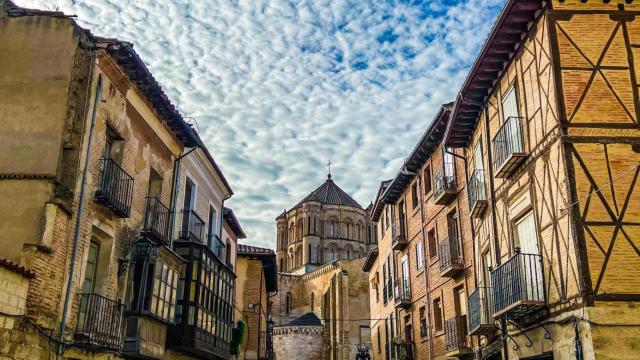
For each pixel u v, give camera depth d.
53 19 15.64
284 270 89.81
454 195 23.59
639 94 13.83
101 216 15.95
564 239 13.23
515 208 16.19
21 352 12.26
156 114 19.56
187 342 20.08
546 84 14.35
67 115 14.95
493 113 18.17
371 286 45.41
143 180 18.75
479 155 19.86
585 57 14.09
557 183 13.62
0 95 15.02
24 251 13.05
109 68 16.23
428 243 27.08
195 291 20.88
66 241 14.19
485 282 18.97
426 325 26.81
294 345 65.19
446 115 23.83
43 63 15.29
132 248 17.55
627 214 12.95
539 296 14.27
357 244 88.38
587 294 12.31
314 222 86.69
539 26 14.85
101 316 15.38
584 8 14.47
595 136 13.48
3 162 14.44
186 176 22.91
